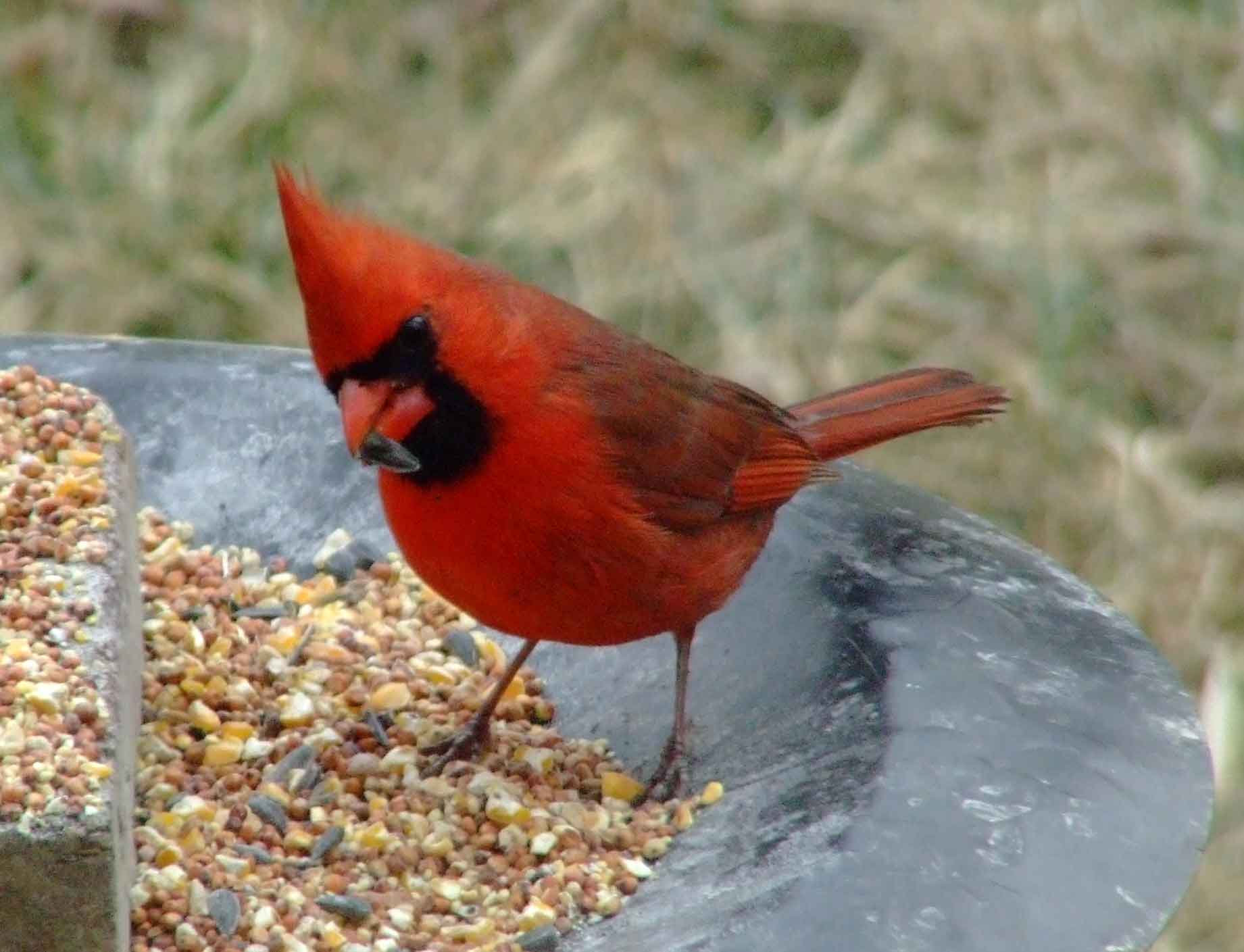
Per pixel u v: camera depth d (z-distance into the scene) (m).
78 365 6.55
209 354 6.69
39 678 4.57
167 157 11.98
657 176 12.14
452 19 12.95
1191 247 11.79
